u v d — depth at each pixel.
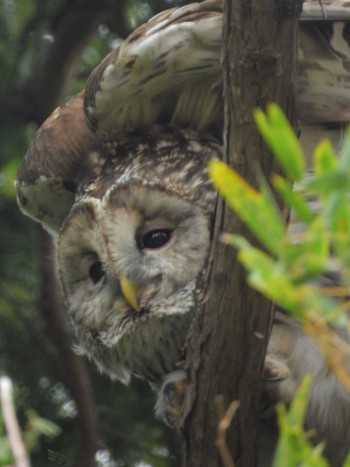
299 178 6.09
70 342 14.96
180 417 9.76
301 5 8.52
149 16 15.95
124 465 14.62
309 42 10.07
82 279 11.38
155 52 10.34
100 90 10.77
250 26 8.51
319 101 10.41
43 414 14.67
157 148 11.05
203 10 10.29
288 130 6.14
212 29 10.09
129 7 16.09
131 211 10.80
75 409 14.69
